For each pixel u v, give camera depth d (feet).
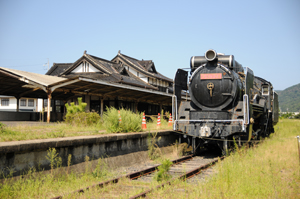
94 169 28.27
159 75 132.67
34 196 19.36
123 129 37.55
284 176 24.36
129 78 104.83
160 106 99.25
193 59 39.60
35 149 23.07
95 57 102.37
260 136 48.60
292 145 38.65
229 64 37.65
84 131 38.27
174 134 43.39
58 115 77.41
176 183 22.20
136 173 26.00
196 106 39.11
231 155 32.45
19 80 61.93
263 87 57.31
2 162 20.72
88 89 64.69
